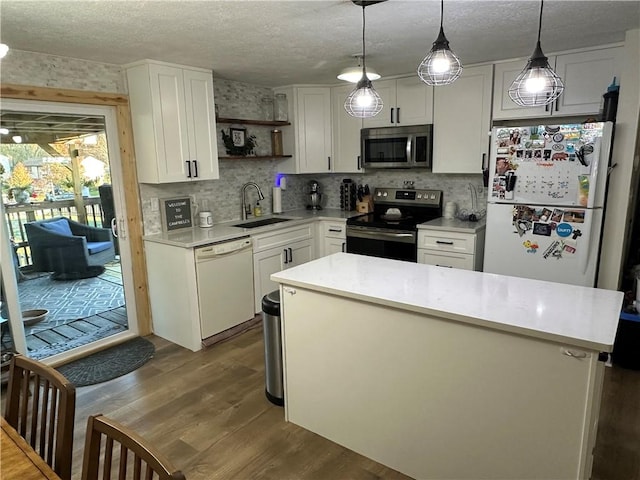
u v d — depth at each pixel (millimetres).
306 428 2426
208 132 3680
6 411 1485
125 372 3129
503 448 1757
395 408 2033
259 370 3139
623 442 2244
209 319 3545
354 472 2100
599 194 2875
